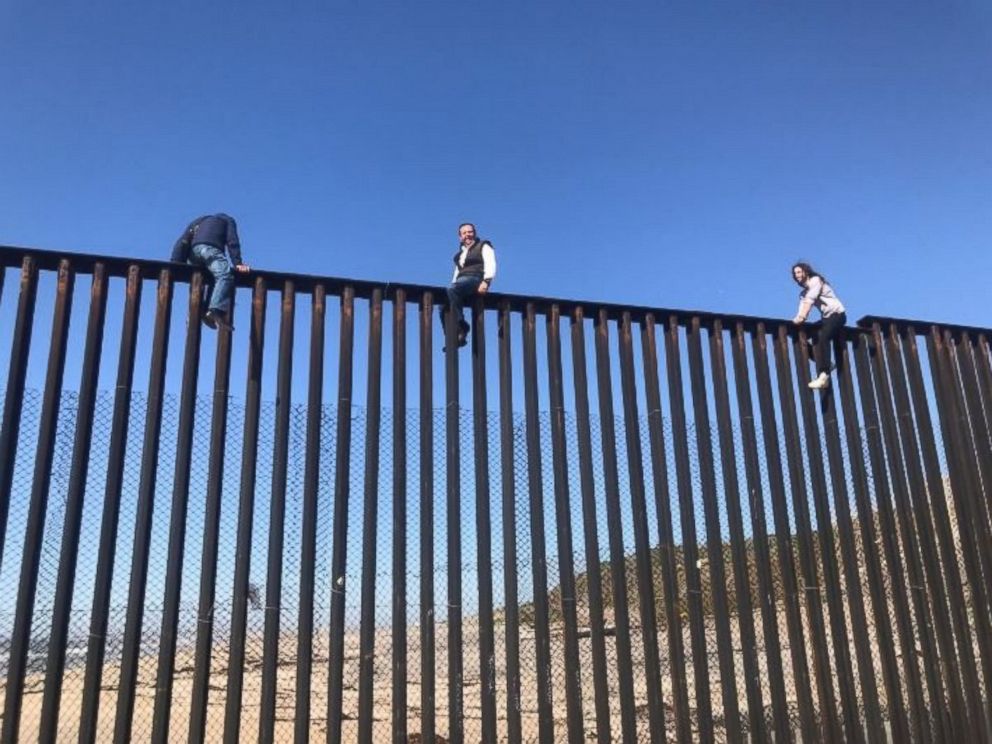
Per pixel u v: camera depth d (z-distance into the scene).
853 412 10.21
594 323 9.48
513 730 8.00
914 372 10.66
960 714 9.36
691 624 8.79
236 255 8.32
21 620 7.00
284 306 8.41
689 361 9.69
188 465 7.70
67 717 10.03
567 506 8.71
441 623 8.63
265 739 7.30
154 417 7.72
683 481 9.18
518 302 9.24
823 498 9.72
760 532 9.32
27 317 7.70
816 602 9.24
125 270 8.15
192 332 8.07
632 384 9.34
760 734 8.66
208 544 7.54
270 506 7.83
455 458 8.48
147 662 9.20
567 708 8.20
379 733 10.04
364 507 8.07
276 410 8.10
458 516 8.37
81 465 7.43
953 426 10.58
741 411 9.72
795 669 8.94
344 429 8.19
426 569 8.12
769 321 10.13
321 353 8.37
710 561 9.06
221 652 11.21
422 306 8.91
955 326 11.04
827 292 10.30
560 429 8.92
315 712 11.05
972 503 10.33
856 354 10.56
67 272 7.92
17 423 7.44
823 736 8.89
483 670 7.99
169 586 7.35
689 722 8.44
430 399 8.61
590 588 8.57
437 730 10.09
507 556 8.43
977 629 9.85
